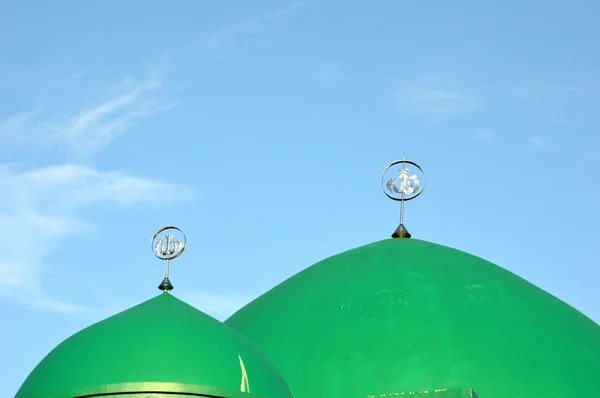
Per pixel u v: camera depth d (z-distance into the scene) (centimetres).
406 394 1970
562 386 2155
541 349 2209
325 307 2303
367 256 2436
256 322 2341
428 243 2503
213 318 2005
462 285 2320
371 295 2298
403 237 2542
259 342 2280
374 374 2148
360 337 2214
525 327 2245
